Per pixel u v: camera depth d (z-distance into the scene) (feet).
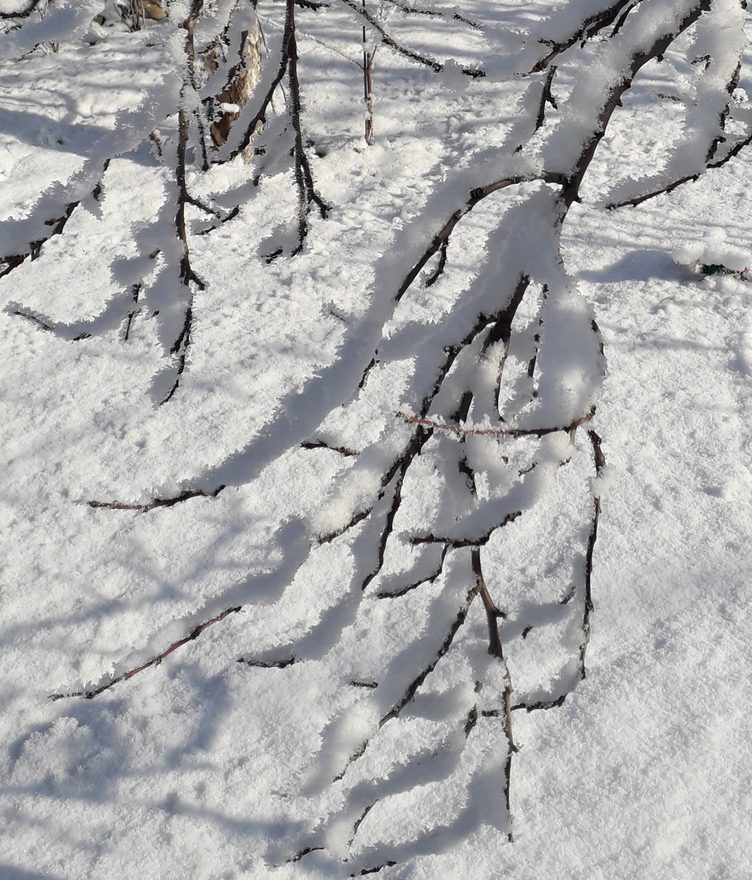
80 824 10.46
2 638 12.55
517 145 4.20
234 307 17.95
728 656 11.11
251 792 10.50
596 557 12.53
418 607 12.12
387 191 21.68
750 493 13.29
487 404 4.09
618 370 15.66
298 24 28.07
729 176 21.20
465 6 28.02
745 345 15.99
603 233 19.44
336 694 11.32
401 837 9.78
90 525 13.94
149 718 11.39
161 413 15.76
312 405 4.08
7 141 23.71
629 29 3.83
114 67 26.20
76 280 19.02
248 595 4.36
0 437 15.65
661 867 9.28
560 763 10.25
